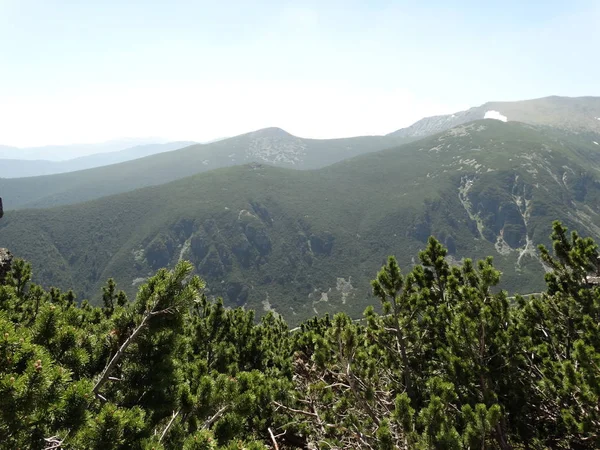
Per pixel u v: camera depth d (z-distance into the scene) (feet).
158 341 19.22
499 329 27.63
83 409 13.15
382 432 20.15
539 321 35.22
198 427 20.12
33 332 16.51
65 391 12.98
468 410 21.31
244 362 41.96
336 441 25.70
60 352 16.75
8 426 11.64
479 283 31.12
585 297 31.96
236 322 46.44
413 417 21.20
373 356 34.53
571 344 31.91
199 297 18.97
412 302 31.83
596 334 27.68
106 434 13.82
